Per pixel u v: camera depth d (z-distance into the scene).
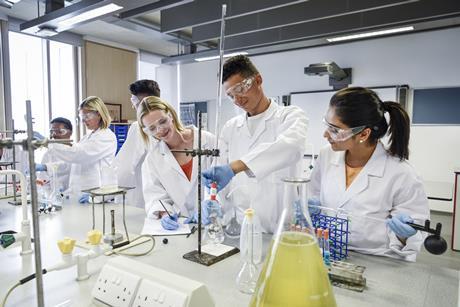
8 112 4.31
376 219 1.23
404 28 3.57
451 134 4.58
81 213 1.64
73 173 2.36
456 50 4.48
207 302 0.69
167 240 1.21
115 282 0.76
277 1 2.98
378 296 0.84
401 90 4.81
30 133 0.56
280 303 0.56
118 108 5.83
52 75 4.93
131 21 4.09
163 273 0.74
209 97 6.48
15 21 4.38
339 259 1.08
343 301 0.81
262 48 4.54
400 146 1.26
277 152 1.33
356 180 1.32
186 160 1.75
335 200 1.37
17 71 4.48
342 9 3.16
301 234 0.62
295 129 1.42
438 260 3.12
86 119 2.40
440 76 4.61
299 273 0.56
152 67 6.68
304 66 5.62
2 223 1.49
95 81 5.45
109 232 1.29
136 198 2.28
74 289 0.85
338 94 1.17
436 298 0.83
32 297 0.81
